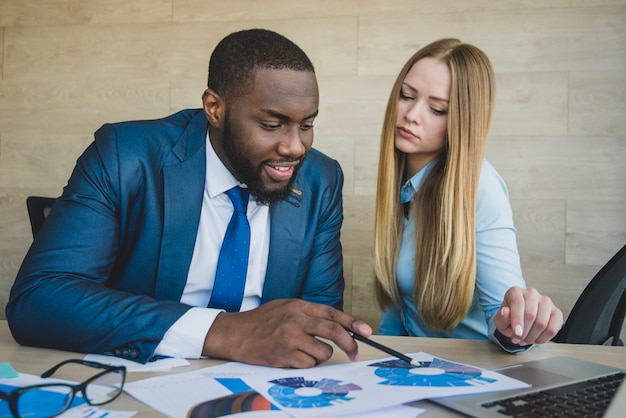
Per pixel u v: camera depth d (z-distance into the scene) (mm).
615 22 2322
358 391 687
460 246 1390
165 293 1148
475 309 1473
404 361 840
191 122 1215
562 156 2371
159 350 857
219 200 1196
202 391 689
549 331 913
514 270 1378
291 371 785
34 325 904
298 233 1256
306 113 1017
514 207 2410
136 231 1136
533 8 2373
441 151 1502
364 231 2512
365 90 2490
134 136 1158
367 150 2498
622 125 2326
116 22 2645
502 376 753
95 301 895
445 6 2428
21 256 2721
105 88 2658
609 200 2342
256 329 840
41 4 2693
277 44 1021
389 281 1535
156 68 2623
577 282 2373
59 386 666
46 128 2701
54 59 2689
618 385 716
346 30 2496
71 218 1046
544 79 2375
